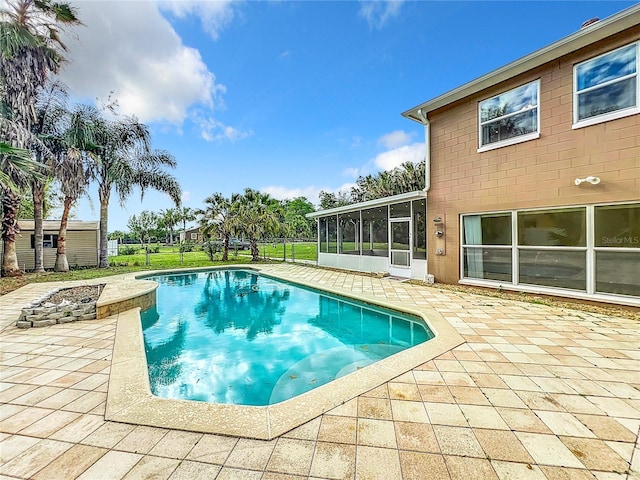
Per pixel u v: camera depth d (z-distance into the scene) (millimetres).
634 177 5367
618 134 5527
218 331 6332
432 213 8891
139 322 5461
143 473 1908
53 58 11250
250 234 17531
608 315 5344
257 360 4801
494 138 7406
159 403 2730
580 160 5984
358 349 5223
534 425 2377
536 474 1890
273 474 1900
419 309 5973
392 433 2293
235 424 2410
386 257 10805
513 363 3504
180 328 6539
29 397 2852
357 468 1946
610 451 2088
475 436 2254
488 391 2895
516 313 5598
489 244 7602
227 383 4055
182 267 14688
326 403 2707
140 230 51750
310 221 41094
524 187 6820
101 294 6738
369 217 11539
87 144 12977
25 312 5203
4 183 8398
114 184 14477
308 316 7359
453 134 8250
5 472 1926
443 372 3301
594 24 5469
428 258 9047
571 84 6074
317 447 2148
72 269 14047
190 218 48281
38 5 9969
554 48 6070
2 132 9781
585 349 3881
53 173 12242
